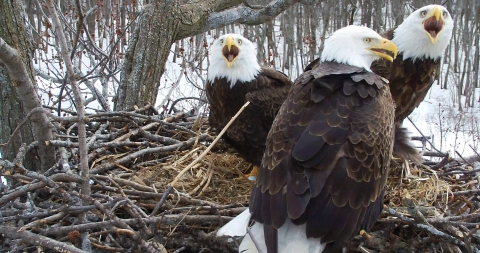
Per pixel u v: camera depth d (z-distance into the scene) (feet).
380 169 11.26
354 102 11.57
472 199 15.58
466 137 52.03
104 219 13.23
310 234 10.14
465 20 76.89
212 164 17.37
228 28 68.23
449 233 13.12
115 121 18.93
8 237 11.30
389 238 13.32
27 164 17.08
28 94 14.37
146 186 14.87
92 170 15.47
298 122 11.41
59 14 26.84
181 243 13.46
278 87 17.79
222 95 17.37
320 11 70.49
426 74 17.67
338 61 14.08
